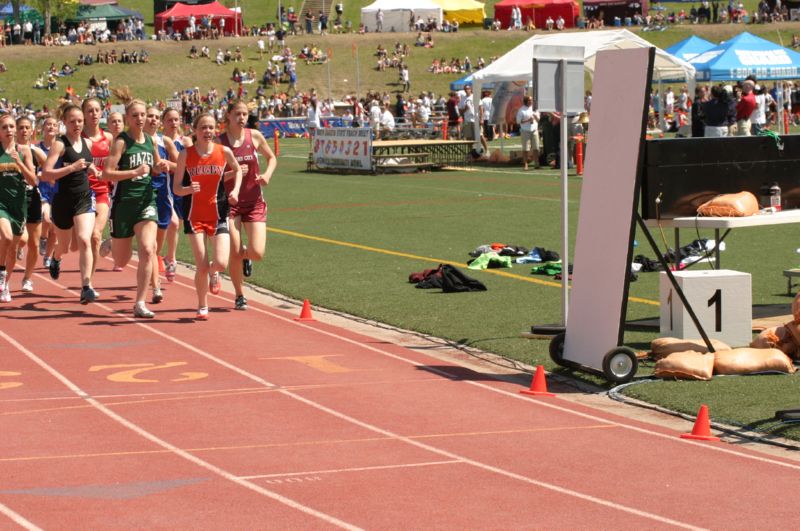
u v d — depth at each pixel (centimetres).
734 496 768
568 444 903
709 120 3089
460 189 3284
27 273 1661
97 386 1106
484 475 818
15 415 992
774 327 1215
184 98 7556
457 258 1966
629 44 3888
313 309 1549
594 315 1145
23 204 1570
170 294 1659
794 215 1352
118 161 1436
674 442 909
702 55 4378
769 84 6141
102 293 1667
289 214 2738
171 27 9031
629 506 748
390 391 1088
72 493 773
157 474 818
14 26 8912
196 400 1048
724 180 1384
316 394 1073
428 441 911
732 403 1010
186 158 1412
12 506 744
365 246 2145
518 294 1595
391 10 9312
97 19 9231
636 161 1112
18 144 1582
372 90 8319
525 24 9312
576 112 1296
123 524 707
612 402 1058
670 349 1183
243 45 8844
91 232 1536
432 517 723
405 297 1595
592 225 1162
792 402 1005
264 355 1253
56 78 8094
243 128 1452
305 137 6962
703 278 1234
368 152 4003
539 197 2995
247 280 1778
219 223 1443
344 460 855
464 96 5381
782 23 9006
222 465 841
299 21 10056
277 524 709
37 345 1305
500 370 1191
